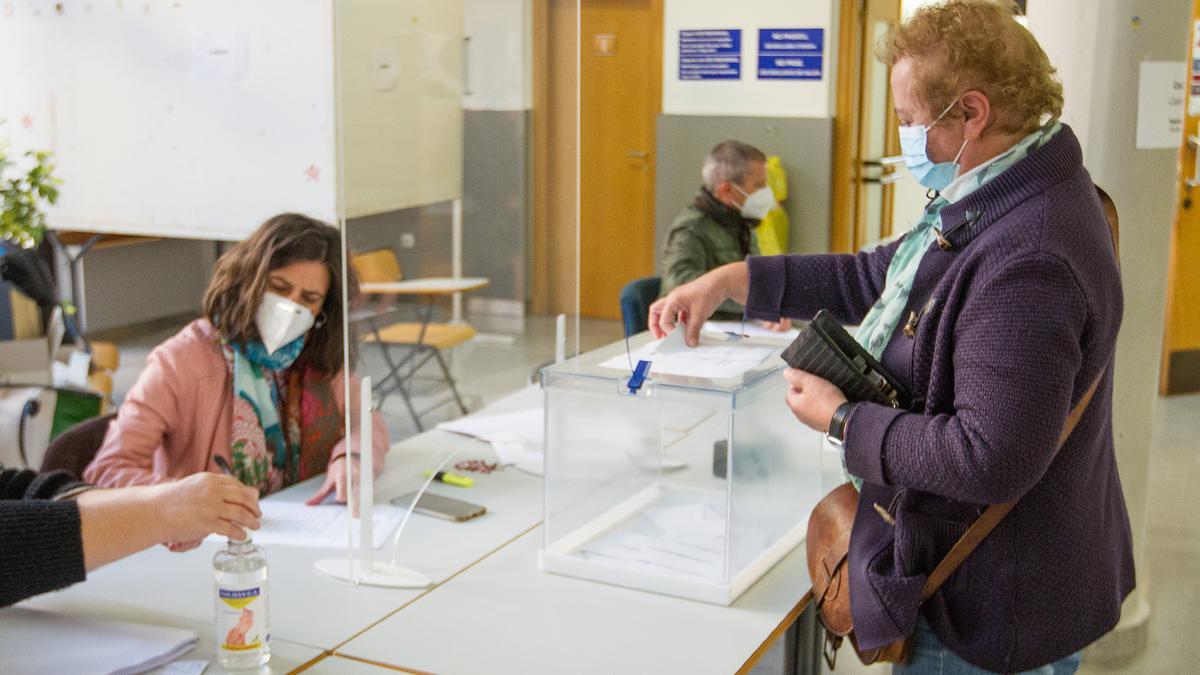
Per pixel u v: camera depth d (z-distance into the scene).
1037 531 1.44
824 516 1.68
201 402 2.22
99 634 1.52
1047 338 1.30
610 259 3.32
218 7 3.89
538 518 2.03
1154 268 3.04
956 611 1.50
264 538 1.92
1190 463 4.85
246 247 2.20
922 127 1.45
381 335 1.93
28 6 4.15
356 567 1.76
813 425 1.50
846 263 1.94
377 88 1.82
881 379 1.49
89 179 4.24
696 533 1.76
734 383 1.67
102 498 1.51
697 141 5.73
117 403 5.48
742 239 3.82
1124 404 3.10
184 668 1.45
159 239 6.94
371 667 1.47
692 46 5.61
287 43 3.82
